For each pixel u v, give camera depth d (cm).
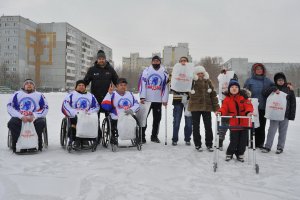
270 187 499
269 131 773
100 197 442
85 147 755
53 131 1050
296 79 8581
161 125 1270
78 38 8431
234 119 655
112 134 775
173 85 827
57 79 7662
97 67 849
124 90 809
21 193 456
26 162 634
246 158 700
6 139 891
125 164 625
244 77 9169
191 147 818
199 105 763
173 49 9681
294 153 763
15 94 748
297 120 1438
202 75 780
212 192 470
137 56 11450
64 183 501
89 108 780
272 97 753
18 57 7175
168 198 441
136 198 439
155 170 585
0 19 7219
